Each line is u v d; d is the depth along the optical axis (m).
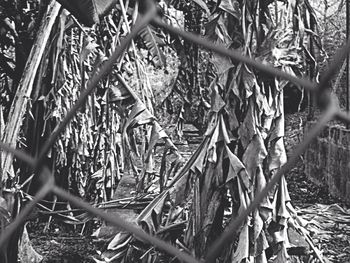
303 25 2.44
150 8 0.50
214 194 2.43
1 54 4.71
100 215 0.49
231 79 2.41
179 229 2.48
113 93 2.59
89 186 5.07
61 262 4.59
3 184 2.56
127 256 2.46
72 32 3.95
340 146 6.95
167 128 5.21
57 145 4.28
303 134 8.14
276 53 2.38
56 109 3.70
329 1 7.94
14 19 4.64
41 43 2.91
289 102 9.35
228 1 2.35
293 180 8.27
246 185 2.32
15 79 4.73
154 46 2.89
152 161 2.76
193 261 0.46
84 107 3.04
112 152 4.74
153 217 2.46
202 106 4.05
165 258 2.51
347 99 6.20
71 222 3.12
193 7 4.25
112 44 2.66
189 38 0.47
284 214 2.42
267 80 2.42
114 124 4.70
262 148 2.35
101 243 3.01
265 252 2.59
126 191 4.91
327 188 7.37
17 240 2.70
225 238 0.46
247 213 0.45
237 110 2.42
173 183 2.50
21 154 0.57
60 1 2.19
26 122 3.78
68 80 4.00
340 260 4.60
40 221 5.52
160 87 8.78
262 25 2.46
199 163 2.41
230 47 2.39
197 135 9.04
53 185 0.53
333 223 5.71
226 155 2.40
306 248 2.49
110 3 2.21
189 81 4.12
